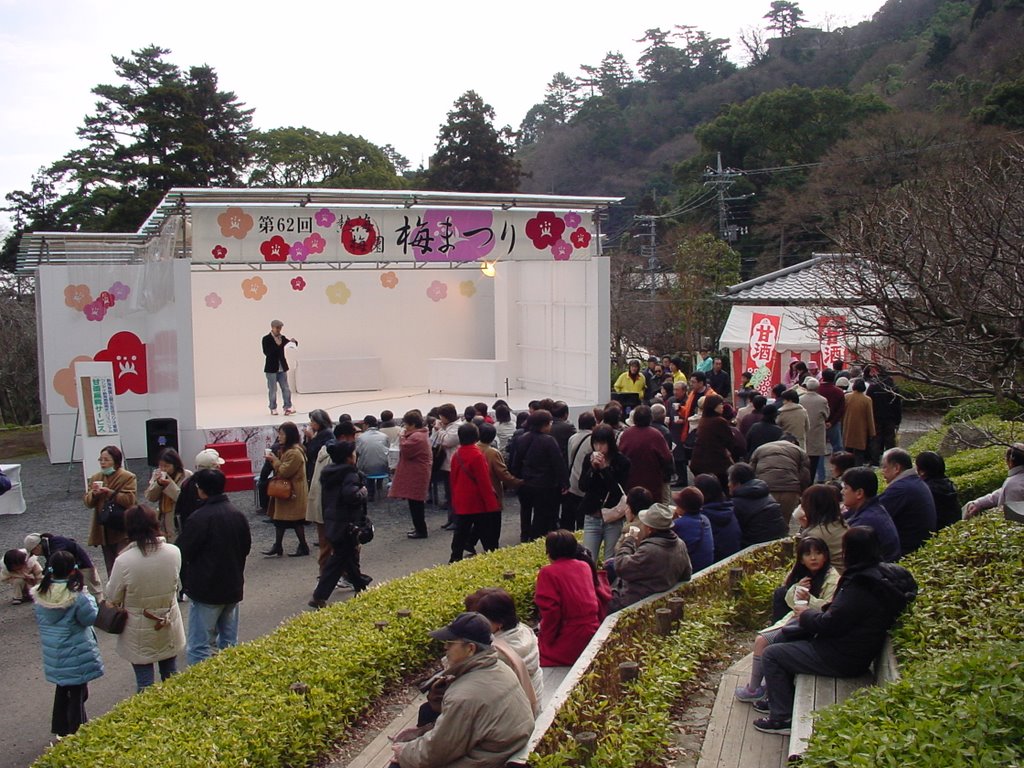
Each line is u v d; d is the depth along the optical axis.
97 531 10.03
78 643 6.80
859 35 62.88
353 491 9.41
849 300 7.85
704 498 8.97
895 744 4.11
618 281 34.09
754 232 40.12
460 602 8.07
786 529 9.42
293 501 11.70
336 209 15.68
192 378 15.62
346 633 7.37
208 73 41.88
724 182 40.66
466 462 10.77
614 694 6.15
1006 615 5.75
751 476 9.37
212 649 7.65
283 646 7.09
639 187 58.78
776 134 41.69
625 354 35.53
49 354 19.22
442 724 4.41
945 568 6.93
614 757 5.02
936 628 5.67
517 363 22.14
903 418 22.89
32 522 14.40
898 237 7.34
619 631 6.81
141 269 19.03
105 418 15.42
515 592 8.48
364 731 6.68
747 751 5.69
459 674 4.55
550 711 5.21
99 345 19.30
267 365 18.56
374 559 11.75
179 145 39.91
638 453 10.26
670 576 7.71
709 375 18.34
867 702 4.73
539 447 11.03
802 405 14.10
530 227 17.00
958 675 4.75
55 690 7.52
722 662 7.39
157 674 8.25
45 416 20.73
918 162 28.70
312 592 10.40
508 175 46.12
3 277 37.44
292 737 5.85
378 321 23.14
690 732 6.13
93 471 15.25
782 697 5.92
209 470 7.58
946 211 7.24
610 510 9.51
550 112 85.00
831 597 6.43
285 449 11.69
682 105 64.12
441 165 45.75
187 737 5.49
